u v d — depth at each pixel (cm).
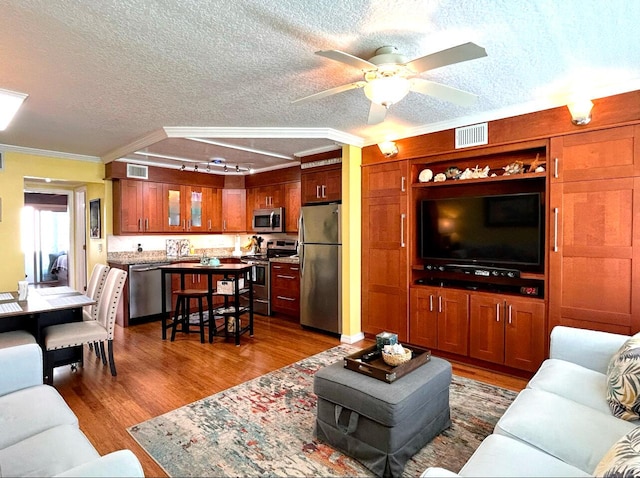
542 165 319
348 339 421
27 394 187
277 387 302
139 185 535
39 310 280
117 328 484
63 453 143
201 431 237
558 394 192
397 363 229
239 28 191
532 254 320
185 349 397
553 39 203
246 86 269
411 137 387
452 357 369
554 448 150
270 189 604
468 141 346
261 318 544
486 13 177
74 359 327
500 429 164
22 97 284
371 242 424
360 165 432
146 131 391
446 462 206
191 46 210
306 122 361
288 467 203
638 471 106
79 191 619
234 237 684
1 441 152
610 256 276
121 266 500
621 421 164
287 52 217
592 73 249
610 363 191
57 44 206
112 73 245
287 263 527
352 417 209
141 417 254
